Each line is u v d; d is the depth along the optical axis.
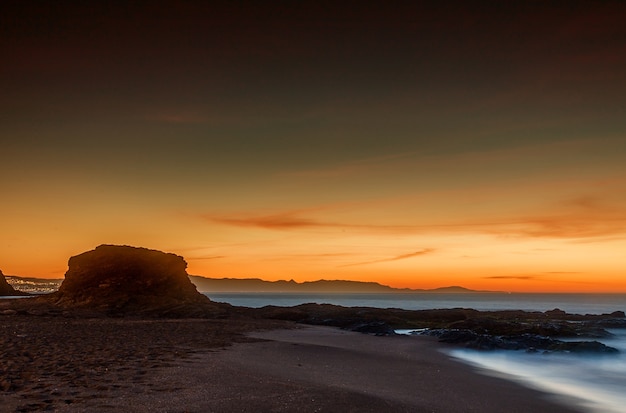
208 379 14.91
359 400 13.24
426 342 29.78
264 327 35.38
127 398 12.09
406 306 140.25
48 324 32.72
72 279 48.84
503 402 15.02
